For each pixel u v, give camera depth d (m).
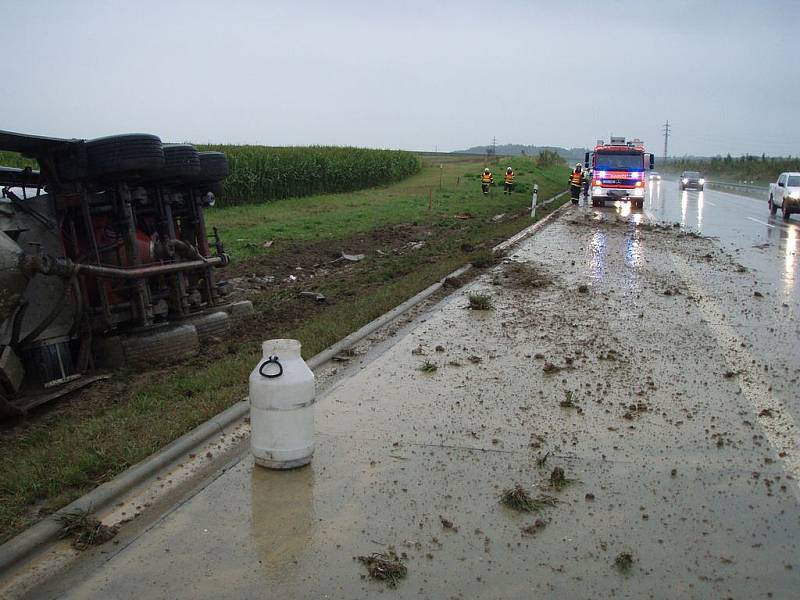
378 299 10.70
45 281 7.33
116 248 8.41
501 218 26.17
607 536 4.12
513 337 8.68
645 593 3.59
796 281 12.72
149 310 8.51
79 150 7.45
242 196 28.91
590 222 24.69
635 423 5.86
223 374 7.06
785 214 26.98
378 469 5.02
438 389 6.74
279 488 4.74
